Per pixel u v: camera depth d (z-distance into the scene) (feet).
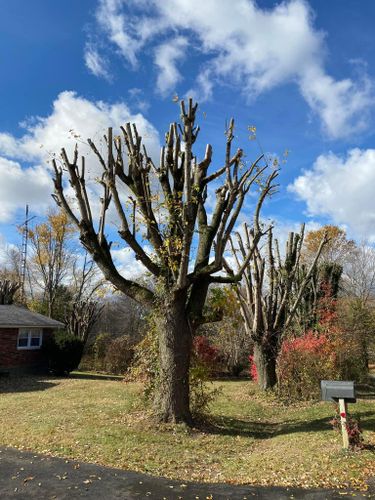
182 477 24.44
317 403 48.24
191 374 37.58
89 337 113.50
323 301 65.51
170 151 37.88
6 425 35.68
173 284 35.68
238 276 37.68
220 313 38.55
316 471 24.82
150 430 33.40
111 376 80.59
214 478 24.41
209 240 38.34
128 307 121.90
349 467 25.12
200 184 38.06
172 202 35.63
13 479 23.43
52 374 77.66
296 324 67.77
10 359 75.61
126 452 28.43
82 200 36.40
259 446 32.09
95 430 33.50
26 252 138.41
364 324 67.87
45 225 129.39
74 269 131.75
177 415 34.65
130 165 37.27
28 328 79.97
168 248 34.73
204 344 81.30
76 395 52.70
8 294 106.01
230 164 34.91
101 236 37.17
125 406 43.37
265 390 54.08
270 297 56.59
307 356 53.11
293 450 29.45
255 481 23.79
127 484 22.99
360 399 52.06
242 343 87.45
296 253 59.31
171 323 35.50
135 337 99.50
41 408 43.52
